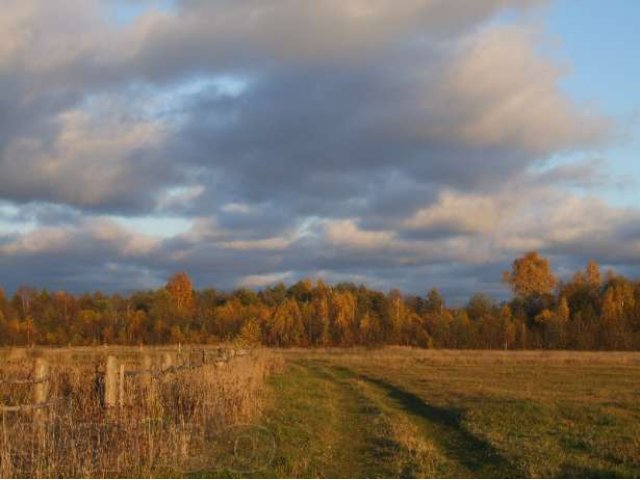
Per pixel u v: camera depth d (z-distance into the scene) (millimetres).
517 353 71562
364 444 17031
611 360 54219
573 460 14844
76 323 88562
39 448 12805
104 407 15555
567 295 105500
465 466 14578
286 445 15867
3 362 26797
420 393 29438
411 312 107375
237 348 36250
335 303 99688
